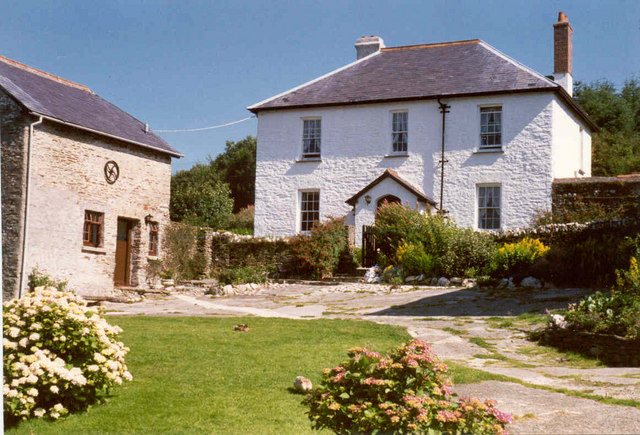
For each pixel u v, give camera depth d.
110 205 21.50
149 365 8.55
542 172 23.41
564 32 25.80
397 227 21.95
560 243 19.86
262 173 27.23
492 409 4.91
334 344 10.37
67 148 19.92
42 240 18.92
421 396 4.96
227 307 16.98
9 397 6.04
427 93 25.05
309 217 26.66
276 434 5.98
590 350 9.99
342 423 4.96
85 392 6.73
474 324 12.90
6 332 6.48
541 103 23.67
